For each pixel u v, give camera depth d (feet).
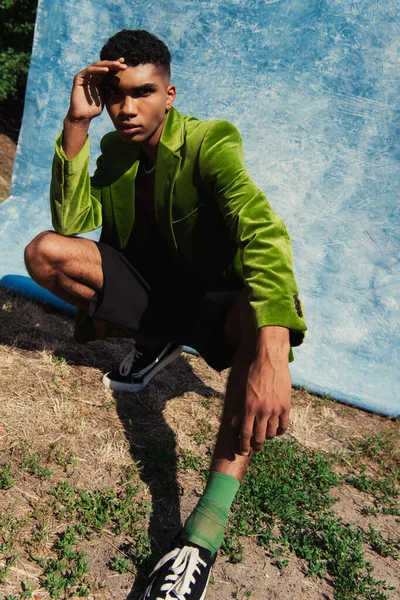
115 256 8.84
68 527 7.41
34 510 7.55
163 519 7.99
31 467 8.20
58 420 9.31
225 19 14.14
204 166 7.77
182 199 8.12
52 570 6.75
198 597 6.48
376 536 8.41
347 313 13.03
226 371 12.39
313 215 13.37
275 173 13.61
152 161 8.34
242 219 7.22
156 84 7.61
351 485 9.62
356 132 13.28
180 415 10.40
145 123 7.70
